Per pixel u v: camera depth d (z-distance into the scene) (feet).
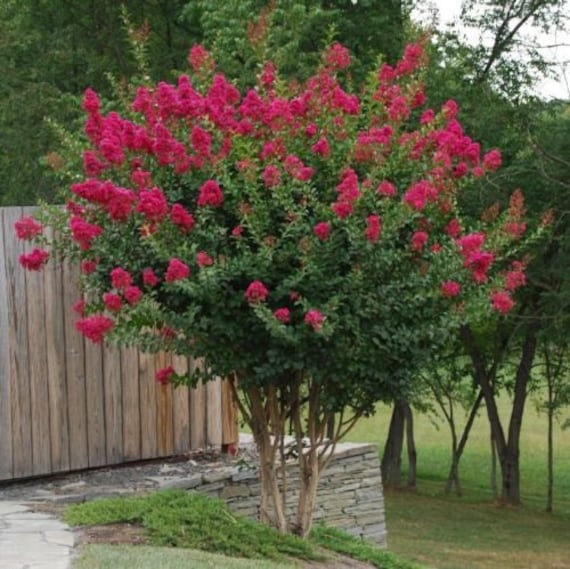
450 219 25.25
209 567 19.89
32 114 75.51
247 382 23.81
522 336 76.74
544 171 63.21
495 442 82.79
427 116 24.58
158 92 23.95
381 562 25.94
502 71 71.82
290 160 22.33
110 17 80.33
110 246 23.66
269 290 22.85
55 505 25.29
